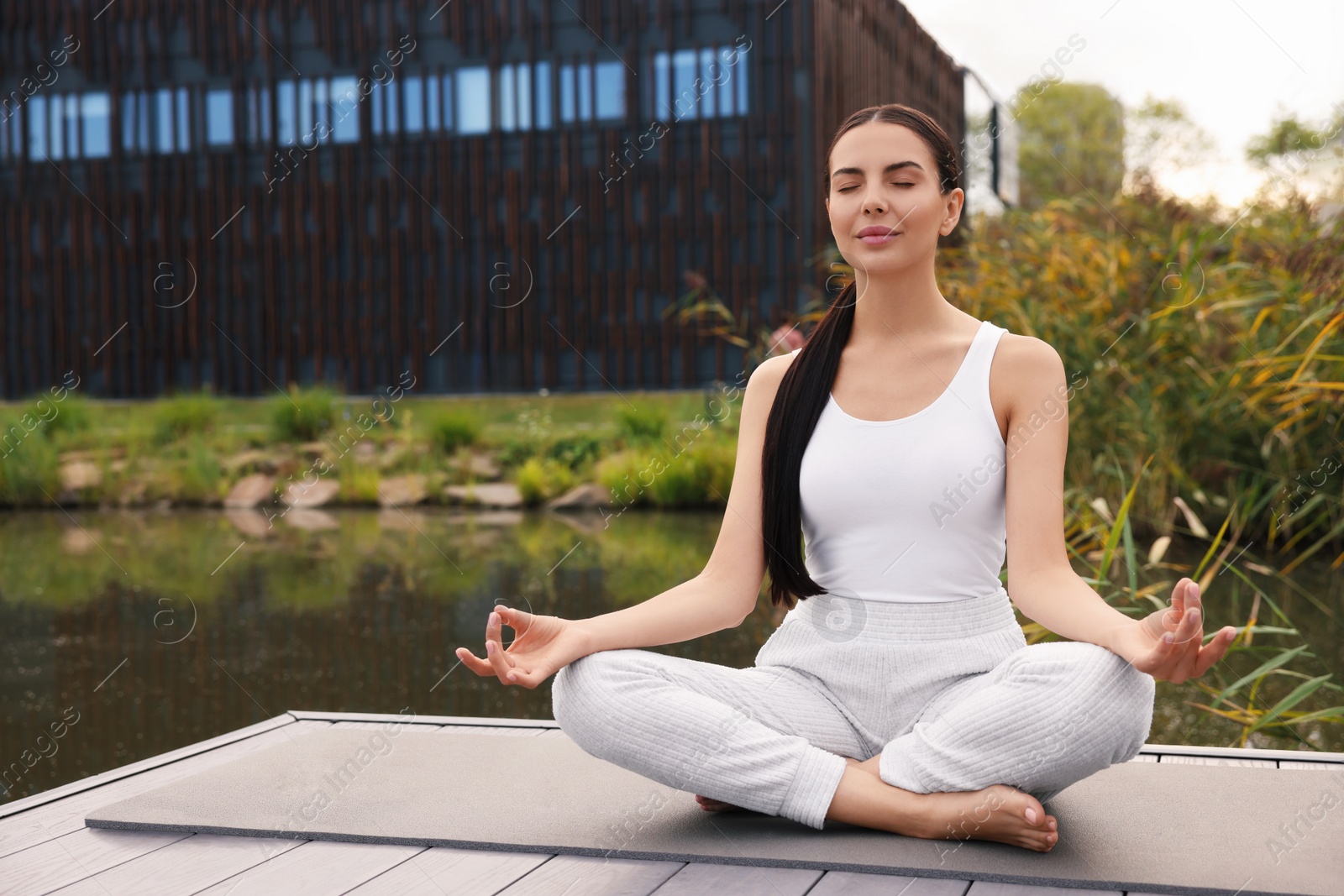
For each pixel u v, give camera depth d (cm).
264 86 1369
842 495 151
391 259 1351
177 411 972
